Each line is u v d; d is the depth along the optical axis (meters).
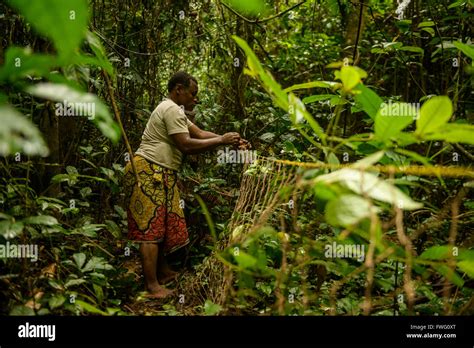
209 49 4.70
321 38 5.23
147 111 3.84
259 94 4.24
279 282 1.30
